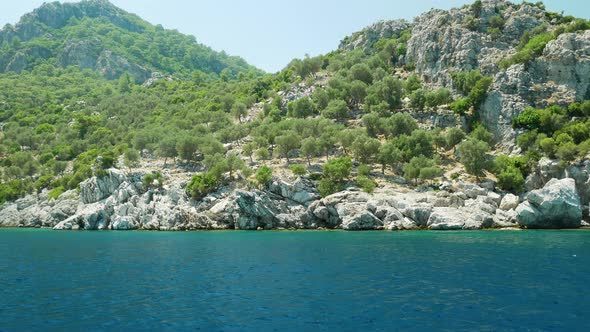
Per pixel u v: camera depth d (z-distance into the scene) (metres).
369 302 39.09
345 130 159.38
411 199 120.12
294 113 196.00
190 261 65.44
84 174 171.38
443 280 48.09
